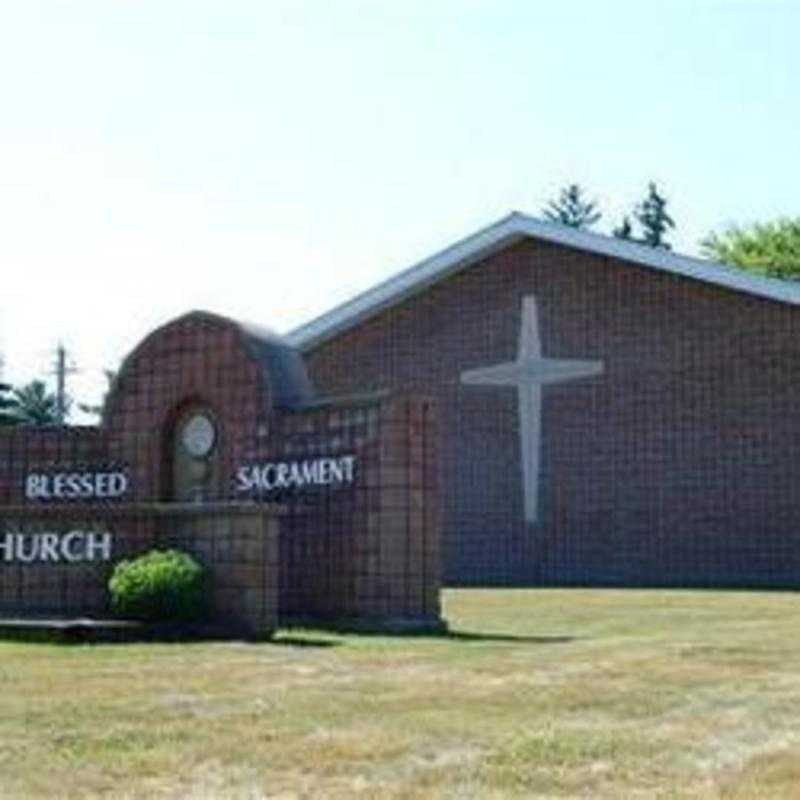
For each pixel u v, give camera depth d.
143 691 10.73
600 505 30.59
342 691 10.77
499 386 31.89
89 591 17.39
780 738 8.74
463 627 17.70
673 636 15.47
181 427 20.95
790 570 28.58
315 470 19.08
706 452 29.58
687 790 7.29
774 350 29.06
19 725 9.10
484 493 31.83
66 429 22.02
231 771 7.75
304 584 18.98
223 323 20.50
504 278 32.09
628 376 30.53
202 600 16.39
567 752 8.23
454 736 8.76
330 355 33.69
